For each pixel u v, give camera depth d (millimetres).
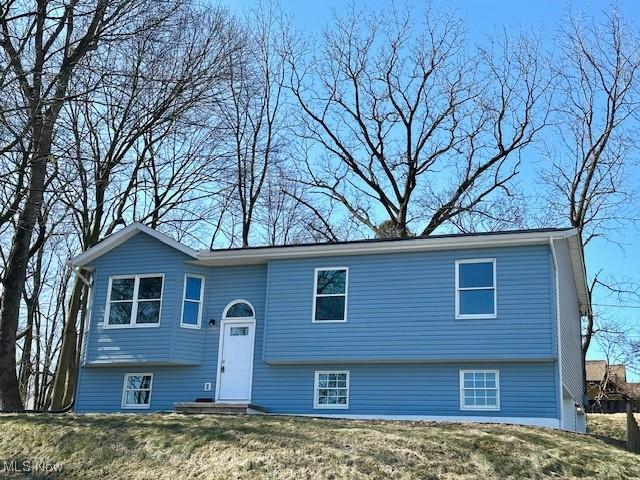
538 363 20359
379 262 22500
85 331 25188
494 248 21375
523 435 16891
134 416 19125
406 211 38531
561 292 22188
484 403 20625
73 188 27516
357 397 21906
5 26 20203
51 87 19938
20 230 24125
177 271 24219
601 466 15516
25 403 39969
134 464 15938
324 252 22953
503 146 37844
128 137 28672
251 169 37000
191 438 16594
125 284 24750
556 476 14867
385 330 21859
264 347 22906
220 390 23453
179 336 23719
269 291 23391
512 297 20828
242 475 14711
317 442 15906
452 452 15469
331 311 22625
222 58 29969
